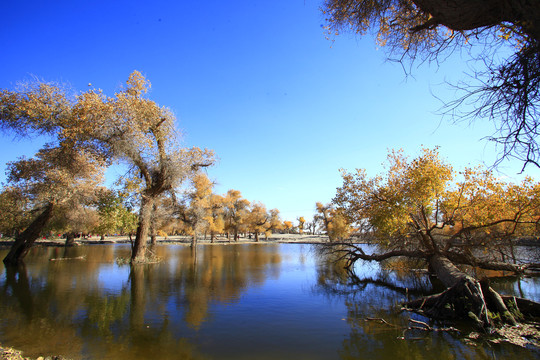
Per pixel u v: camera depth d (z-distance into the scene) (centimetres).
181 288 1484
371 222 1731
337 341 808
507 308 989
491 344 785
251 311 1089
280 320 987
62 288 1439
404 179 1661
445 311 1009
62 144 1906
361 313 1076
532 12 332
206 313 1059
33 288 1432
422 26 486
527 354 717
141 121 2148
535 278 1747
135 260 2455
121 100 2014
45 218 2414
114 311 1065
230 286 1559
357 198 1831
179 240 8069
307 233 14312
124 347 754
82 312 1044
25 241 2381
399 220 1600
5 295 1280
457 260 1641
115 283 1589
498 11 383
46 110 1911
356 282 1747
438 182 1533
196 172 2648
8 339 793
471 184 1530
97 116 1925
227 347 764
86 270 2052
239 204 7825
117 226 2608
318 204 6200
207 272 2066
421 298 1127
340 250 2288
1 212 2691
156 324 933
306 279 1836
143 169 2327
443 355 716
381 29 634
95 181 2548
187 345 775
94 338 809
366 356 714
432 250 1677
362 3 579
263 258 3234
